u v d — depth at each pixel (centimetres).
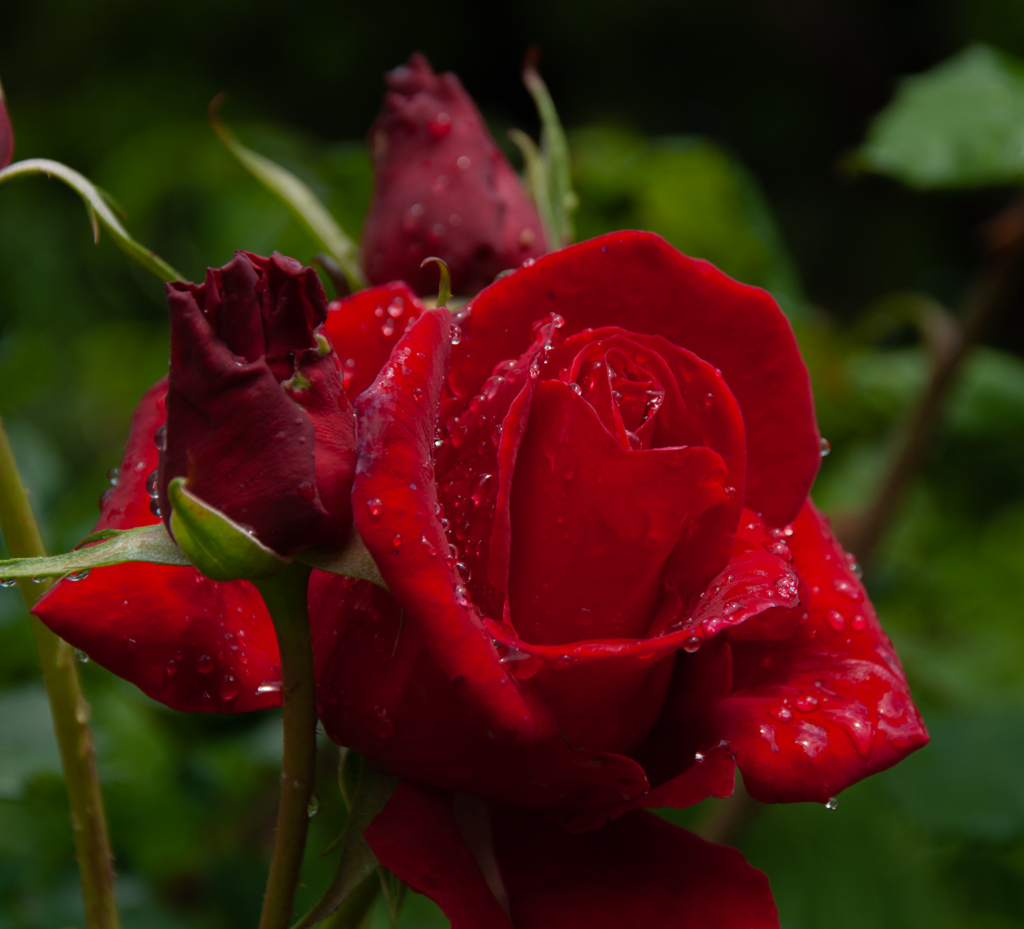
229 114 278
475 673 53
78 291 196
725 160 102
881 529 94
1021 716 85
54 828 78
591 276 57
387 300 58
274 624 54
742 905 55
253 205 109
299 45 306
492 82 353
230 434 52
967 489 134
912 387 107
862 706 57
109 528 57
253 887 77
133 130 255
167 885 82
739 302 57
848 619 58
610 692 55
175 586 56
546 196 66
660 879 56
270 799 87
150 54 284
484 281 64
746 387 57
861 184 344
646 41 358
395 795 55
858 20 365
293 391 53
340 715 55
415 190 64
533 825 56
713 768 55
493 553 54
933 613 112
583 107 352
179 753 79
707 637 54
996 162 92
